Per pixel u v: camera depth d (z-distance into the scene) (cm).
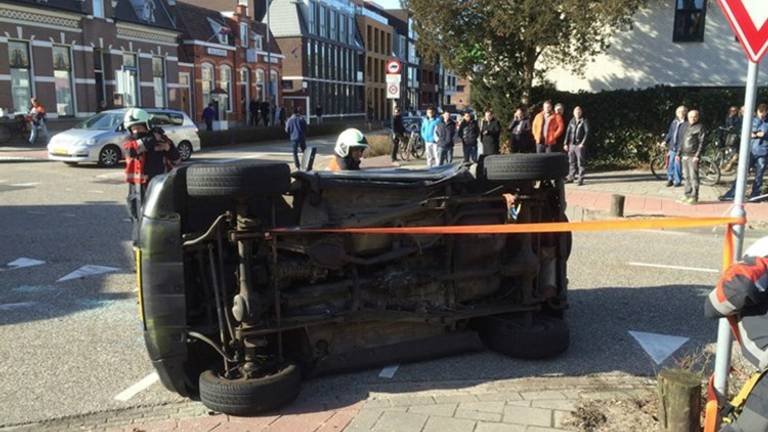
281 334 415
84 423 386
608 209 1179
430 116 1911
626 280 707
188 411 398
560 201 477
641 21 2073
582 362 469
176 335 392
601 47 1770
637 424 362
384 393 416
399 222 450
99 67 3262
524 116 1603
